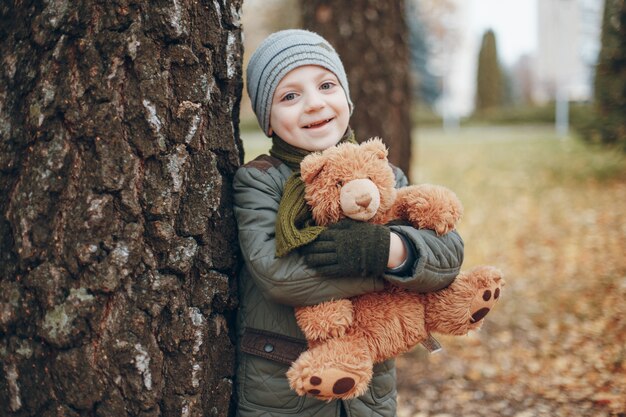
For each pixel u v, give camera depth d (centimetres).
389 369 202
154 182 176
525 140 1811
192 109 180
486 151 1552
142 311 176
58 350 174
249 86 207
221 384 194
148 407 176
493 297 186
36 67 177
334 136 199
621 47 859
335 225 173
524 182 1073
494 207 914
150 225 176
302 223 181
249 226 184
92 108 171
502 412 333
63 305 173
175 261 179
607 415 310
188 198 183
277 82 195
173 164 177
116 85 172
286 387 189
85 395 173
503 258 682
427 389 377
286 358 187
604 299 507
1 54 186
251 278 196
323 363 162
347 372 162
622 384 344
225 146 194
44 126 174
